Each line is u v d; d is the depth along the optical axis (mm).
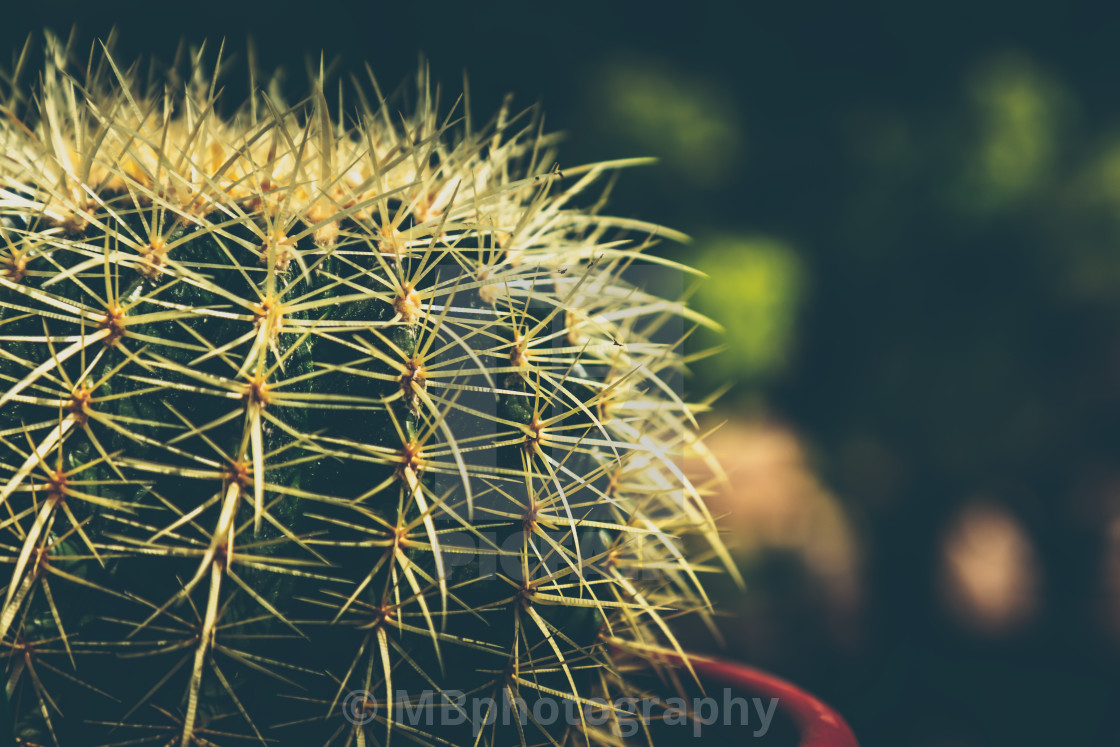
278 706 363
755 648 1163
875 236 1794
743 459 1331
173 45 1183
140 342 360
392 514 363
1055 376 1754
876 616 1410
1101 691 1253
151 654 353
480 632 372
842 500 1598
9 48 1087
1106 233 1717
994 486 1723
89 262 360
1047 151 1810
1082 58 2094
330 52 1307
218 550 352
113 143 382
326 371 356
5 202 371
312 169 381
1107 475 1668
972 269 1805
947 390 1746
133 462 349
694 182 1614
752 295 1482
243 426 356
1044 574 1574
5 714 349
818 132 1903
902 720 1206
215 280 366
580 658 388
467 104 419
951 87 1919
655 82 1645
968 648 1417
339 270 374
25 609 352
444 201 394
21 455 356
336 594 355
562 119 1554
